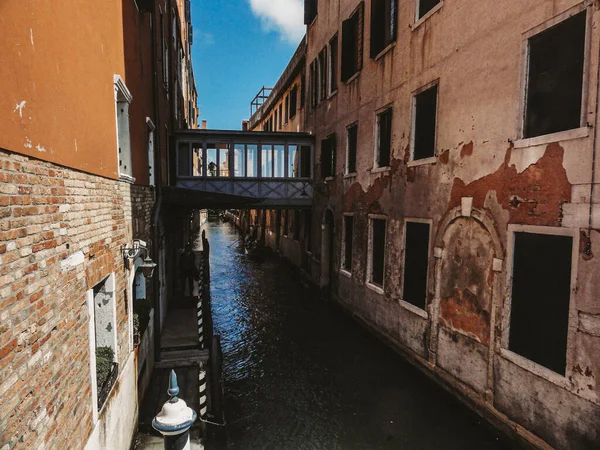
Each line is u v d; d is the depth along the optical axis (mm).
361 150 10539
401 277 8492
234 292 14414
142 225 6672
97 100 3867
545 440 4996
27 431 2244
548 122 5129
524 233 5449
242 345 9469
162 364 7109
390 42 8906
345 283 11680
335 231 12547
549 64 5102
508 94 5602
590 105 4453
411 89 8094
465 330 6496
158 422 2969
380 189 9445
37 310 2424
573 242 4645
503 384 5695
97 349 4234
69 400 2932
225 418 6441
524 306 5457
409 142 8188
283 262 20625
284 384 7586
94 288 4344
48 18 2650
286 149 15031
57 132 2797
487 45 5988
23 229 2260
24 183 2283
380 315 9438
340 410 6707
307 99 15938
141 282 7066
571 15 4711
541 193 5070
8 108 2078
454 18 6738
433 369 7336
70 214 3053
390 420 6406
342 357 8805
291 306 12688
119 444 4324
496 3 5809
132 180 5523
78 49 3293
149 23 7848
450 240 6887
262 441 5871
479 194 6160
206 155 14492
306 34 15930
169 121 12406
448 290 6945
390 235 8961
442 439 5922
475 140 6238
